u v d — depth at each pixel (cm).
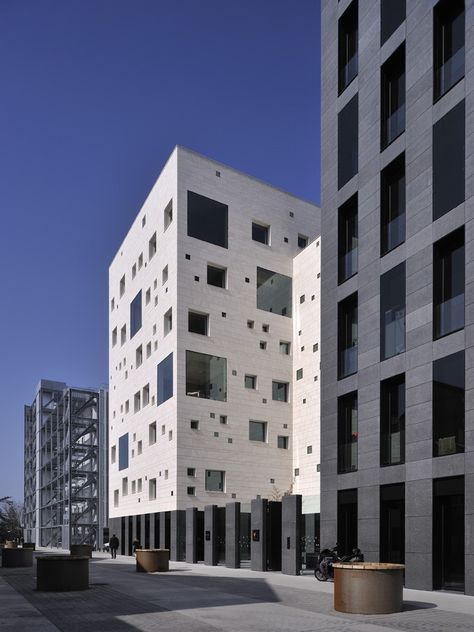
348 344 2322
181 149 4091
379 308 2089
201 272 4028
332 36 2569
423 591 1681
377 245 2134
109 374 5591
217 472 3853
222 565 3120
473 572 1545
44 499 8650
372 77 2255
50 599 1552
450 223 1789
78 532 7212
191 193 4081
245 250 4259
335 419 2264
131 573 2519
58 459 7850
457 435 1681
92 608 1367
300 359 4219
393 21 2172
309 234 4638
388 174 2166
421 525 1756
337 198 2425
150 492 4197
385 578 1244
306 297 4253
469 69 1778
